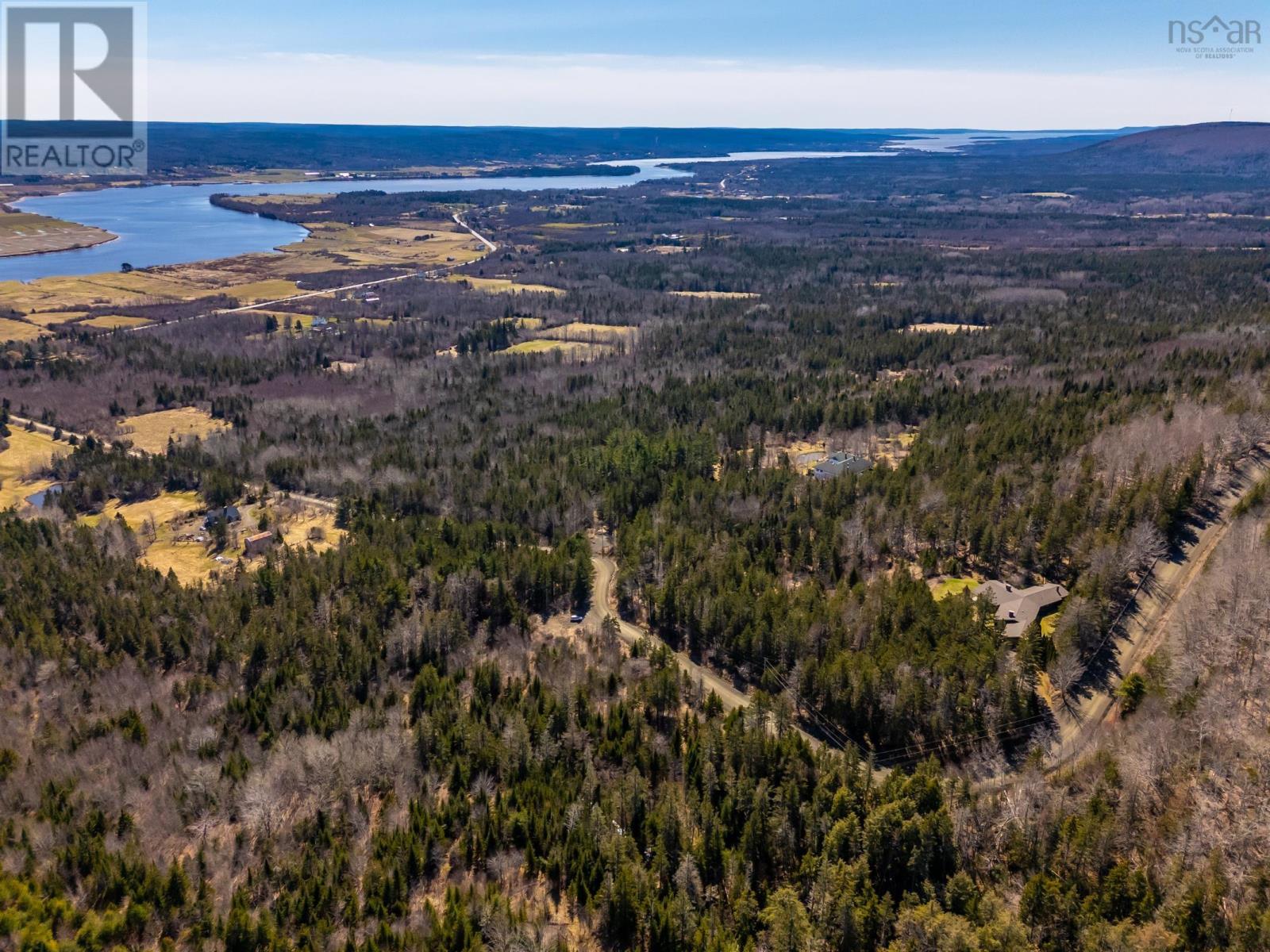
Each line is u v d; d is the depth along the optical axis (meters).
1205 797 83.75
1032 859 81.81
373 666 117.69
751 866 85.19
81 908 83.44
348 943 76.50
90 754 102.69
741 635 116.94
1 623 125.44
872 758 96.38
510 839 90.06
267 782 96.75
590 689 110.12
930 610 114.50
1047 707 104.81
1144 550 125.75
